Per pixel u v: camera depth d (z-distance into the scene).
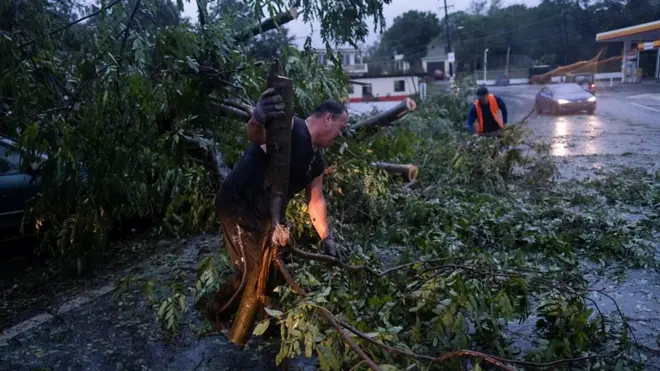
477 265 3.74
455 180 7.79
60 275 5.50
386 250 5.47
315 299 2.85
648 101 25.48
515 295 3.58
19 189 5.89
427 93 19.00
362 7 5.08
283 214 2.93
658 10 45.09
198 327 4.14
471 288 3.29
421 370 2.71
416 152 8.56
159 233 6.31
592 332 3.43
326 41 5.24
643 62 41.72
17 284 5.33
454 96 17.20
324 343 2.74
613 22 46.66
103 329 4.24
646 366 3.42
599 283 4.75
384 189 5.80
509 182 8.29
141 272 5.38
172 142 4.85
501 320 4.00
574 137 14.88
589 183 8.05
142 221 7.10
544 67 47.09
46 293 5.07
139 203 5.54
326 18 5.05
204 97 4.82
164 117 4.92
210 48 4.71
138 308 4.59
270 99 2.85
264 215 3.24
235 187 3.25
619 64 45.06
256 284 3.12
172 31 4.44
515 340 3.79
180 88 4.67
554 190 7.77
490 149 8.02
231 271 4.55
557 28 50.75
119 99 4.51
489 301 3.32
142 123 4.68
